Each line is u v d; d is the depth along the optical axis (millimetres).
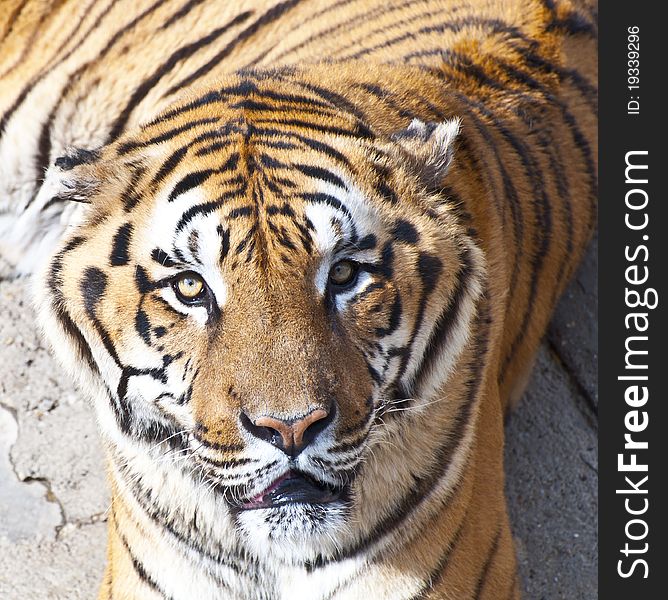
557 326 7707
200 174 4305
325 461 4250
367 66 5508
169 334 4309
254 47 7305
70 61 7723
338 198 4258
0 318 7559
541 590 6430
